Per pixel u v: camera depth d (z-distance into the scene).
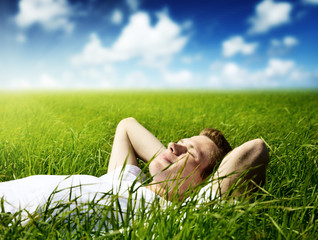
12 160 3.58
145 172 3.34
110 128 5.14
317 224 2.00
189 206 1.86
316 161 3.19
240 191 2.17
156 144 2.95
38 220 1.75
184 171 2.32
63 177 2.26
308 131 4.32
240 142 4.11
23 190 2.11
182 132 4.80
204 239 1.66
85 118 7.42
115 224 1.71
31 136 4.39
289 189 2.72
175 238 1.62
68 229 1.79
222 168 2.25
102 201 2.03
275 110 9.72
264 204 2.15
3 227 1.68
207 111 9.12
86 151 3.69
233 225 1.81
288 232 1.92
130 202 1.78
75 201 1.79
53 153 3.51
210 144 2.41
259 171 2.25
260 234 1.84
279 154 3.50
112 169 2.84
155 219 1.73
